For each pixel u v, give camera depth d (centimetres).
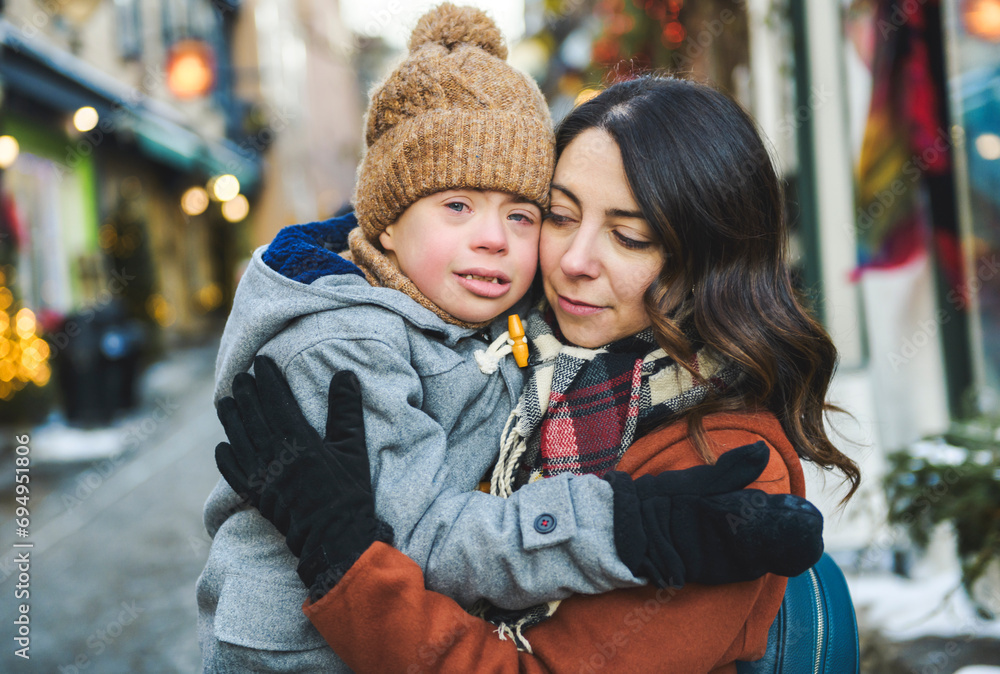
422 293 113
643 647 94
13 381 729
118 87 1020
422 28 118
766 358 107
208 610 116
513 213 111
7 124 862
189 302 1539
